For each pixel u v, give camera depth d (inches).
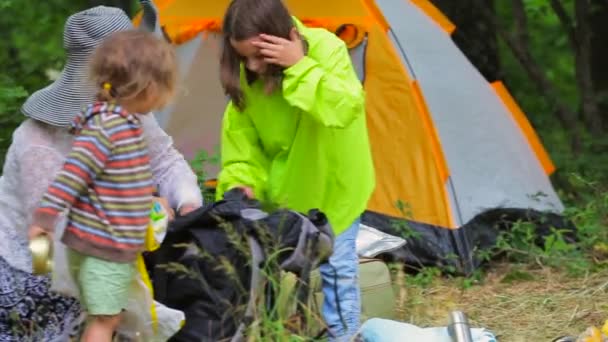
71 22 185.9
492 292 280.4
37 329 185.6
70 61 186.5
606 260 297.9
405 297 257.3
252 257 179.9
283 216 183.8
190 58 325.4
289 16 195.9
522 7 435.5
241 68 205.6
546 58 576.7
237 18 194.5
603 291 273.0
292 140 207.2
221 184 211.8
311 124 204.1
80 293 174.9
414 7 322.7
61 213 174.4
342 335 203.0
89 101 184.4
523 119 335.0
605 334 215.8
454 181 298.2
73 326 184.7
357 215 208.2
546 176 325.1
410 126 301.4
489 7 440.5
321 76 193.5
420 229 296.4
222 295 181.9
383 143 304.3
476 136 309.1
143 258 189.0
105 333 175.0
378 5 307.9
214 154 316.2
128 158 170.7
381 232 272.7
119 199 170.6
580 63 435.2
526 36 434.6
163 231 177.9
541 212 312.3
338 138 204.8
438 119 301.3
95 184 170.7
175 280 185.0
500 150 313.1
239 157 210.7
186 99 324.2
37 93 187.0
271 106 205.0
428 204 297.7
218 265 181.8
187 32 325.7
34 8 425.4
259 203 192.1
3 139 333.7
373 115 305.4
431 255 293.0
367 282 237.5
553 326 252.1
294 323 187.6
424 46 312.7
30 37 413.7
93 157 168.1
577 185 386.3
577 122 432.5
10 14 420.2
